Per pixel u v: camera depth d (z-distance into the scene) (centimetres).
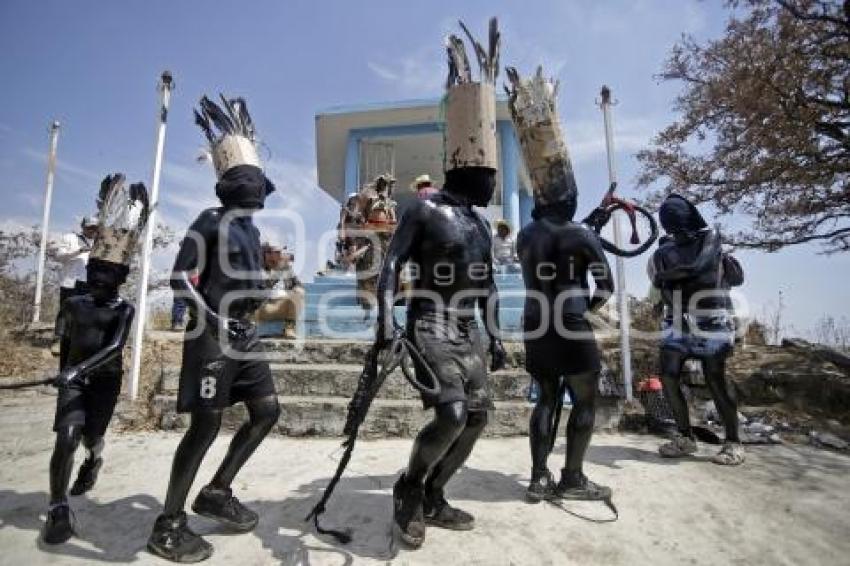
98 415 362
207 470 420
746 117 776
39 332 853
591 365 373
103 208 366
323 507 307
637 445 523
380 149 1307
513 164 1155
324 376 594
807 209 774
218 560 287
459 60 347
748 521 346
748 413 629
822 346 793
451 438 301
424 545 308
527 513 355
